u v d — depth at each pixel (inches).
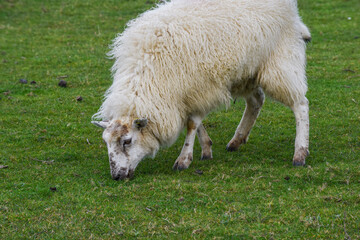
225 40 321.4
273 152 374.9
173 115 323.6
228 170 333.4
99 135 420.5
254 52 327.3
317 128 420.2
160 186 305.3
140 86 315.3
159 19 326.3
